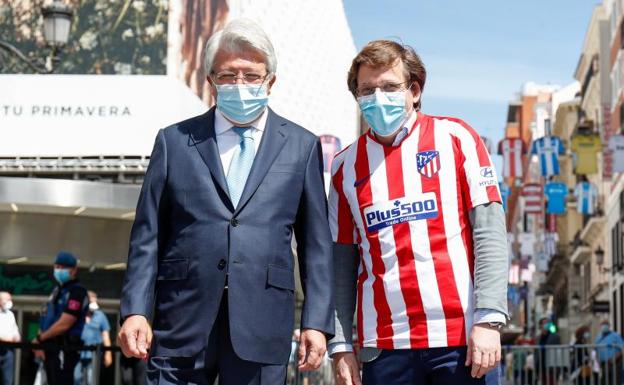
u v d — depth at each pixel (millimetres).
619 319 44594
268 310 4512
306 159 4723
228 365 4508
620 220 44031
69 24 14586
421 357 4762
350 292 5059
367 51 4898
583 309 58500
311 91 43219
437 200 4852
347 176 5035
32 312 19797
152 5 29562
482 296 4703
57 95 14008
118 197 12867
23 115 14070
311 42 43156
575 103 62062
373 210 4906
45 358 10633
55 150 13969
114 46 29516
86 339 14336
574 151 33062
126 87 14016
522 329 82750
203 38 31734
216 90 4652
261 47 4645
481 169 4871
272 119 4781
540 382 16531
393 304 4809
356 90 4988
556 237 60875
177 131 4758
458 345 4738
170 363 4516
